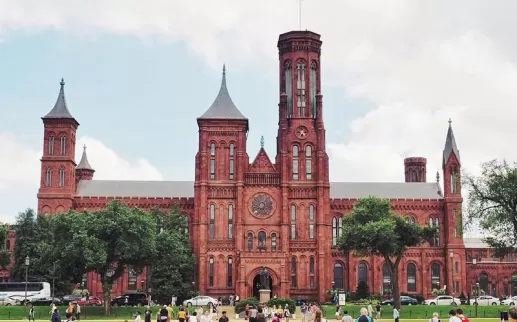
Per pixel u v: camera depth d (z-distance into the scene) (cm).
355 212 11712
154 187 14388
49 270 10850
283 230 12662
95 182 14450
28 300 11675
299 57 13512
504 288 15662
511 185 9306
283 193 12800
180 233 12675
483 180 9500
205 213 12700
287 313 7731
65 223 10181
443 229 14162
